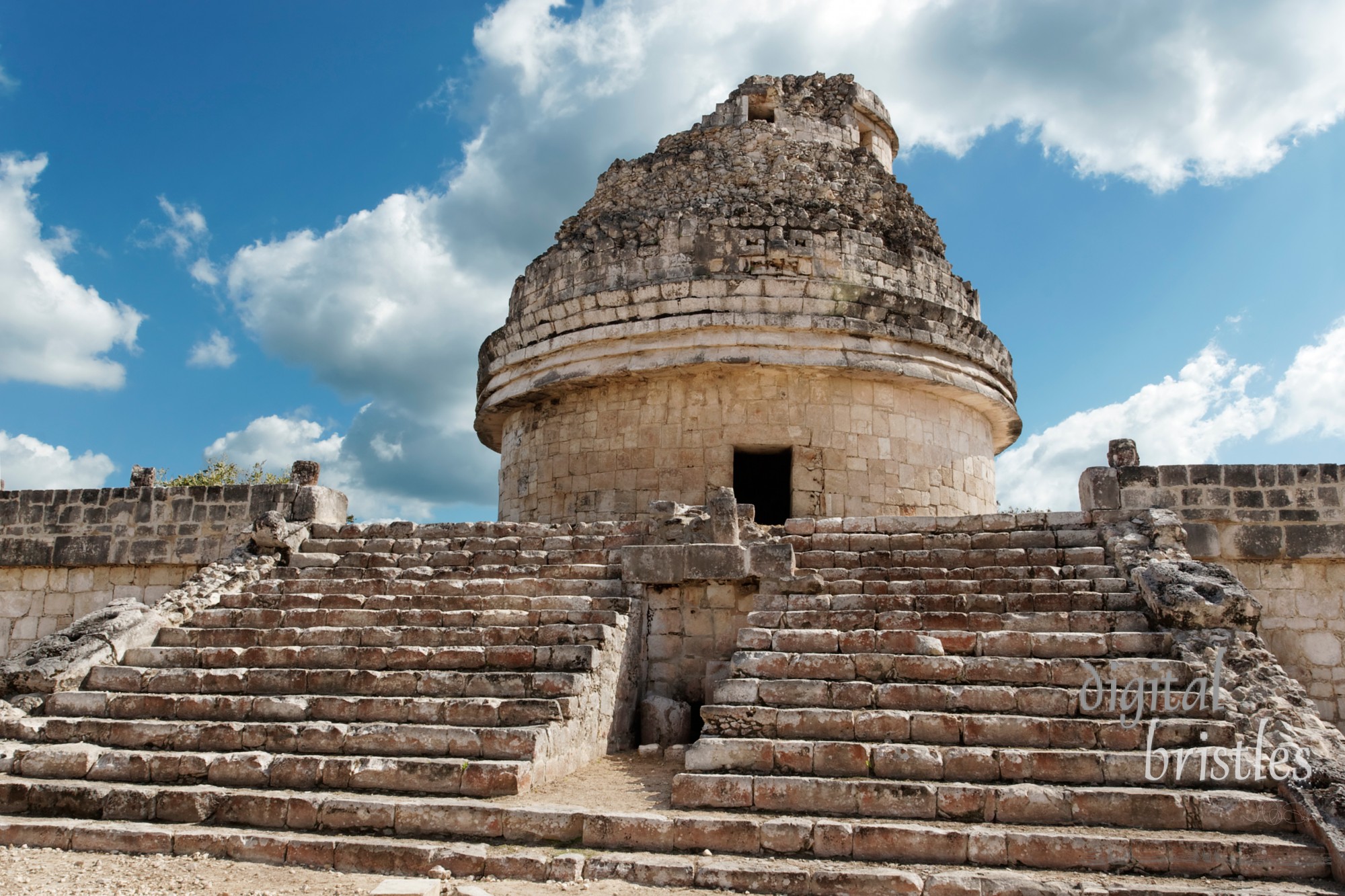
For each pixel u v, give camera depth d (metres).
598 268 19.64
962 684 9.95
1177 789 8.38
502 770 8.98
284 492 16.31
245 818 8.77
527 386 19.95
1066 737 9.01
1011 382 21.42
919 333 18.77
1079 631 10.78
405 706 10.19
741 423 18.36
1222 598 10.29
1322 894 6.98
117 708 10.70
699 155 20.73
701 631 12.62
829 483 18.16
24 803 9.15
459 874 7.73
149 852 8.36
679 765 10.62
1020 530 13.26
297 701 10.46
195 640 12.27
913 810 8.27
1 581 17.34
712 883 7.43
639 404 19.02
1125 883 7.21
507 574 13.70
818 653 10.57
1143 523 12.66
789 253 18.62
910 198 21.38
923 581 12.12
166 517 16.78
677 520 13.42
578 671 10.82
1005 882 7.16
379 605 12.92
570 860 7.70
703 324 18.14
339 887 7.46
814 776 8.82
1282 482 13.18
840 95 22.52
